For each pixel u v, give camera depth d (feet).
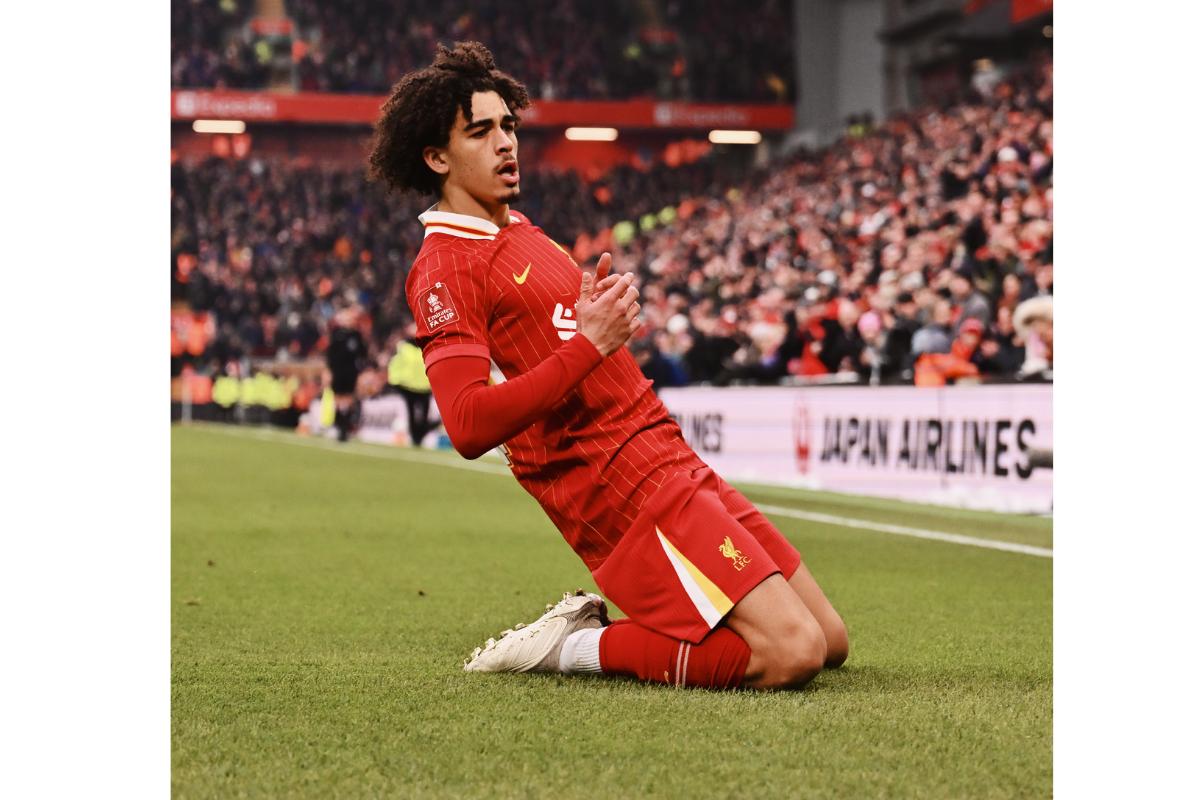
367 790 8.59
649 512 11.61
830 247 64.85
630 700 11.11
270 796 8.48
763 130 121.70
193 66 120.88
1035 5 85.56
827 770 9.00
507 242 12.05
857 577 21.01
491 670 12.57
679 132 130.00
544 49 125.70
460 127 11.88
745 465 44.70
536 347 11.94
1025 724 10.40
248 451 65.26
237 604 18.10
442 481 45.42
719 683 11.56
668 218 113.29
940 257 50.19
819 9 120.37
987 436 33.17
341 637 15.25
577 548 12.25
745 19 124.77
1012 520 30.76
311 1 126.41
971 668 13.20
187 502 36.29
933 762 9.24
